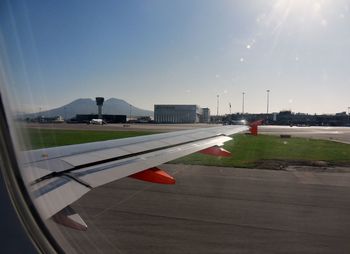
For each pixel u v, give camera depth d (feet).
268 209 33.83
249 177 52.44
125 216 30.07
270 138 147.33
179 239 25.00
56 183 12.08
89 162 16.71
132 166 18.24
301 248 24.00
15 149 8.01
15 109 8.02
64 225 10.53
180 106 412.16
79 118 403.75
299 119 412.77
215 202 36.11
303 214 32.24
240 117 332.39
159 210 32.45
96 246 21.67
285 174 56.18
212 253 22.70
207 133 45.42
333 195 40.47
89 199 35.68
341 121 409.90
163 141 30.66
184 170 58.95
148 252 22.25
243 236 26.09
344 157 80.89
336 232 27.43
